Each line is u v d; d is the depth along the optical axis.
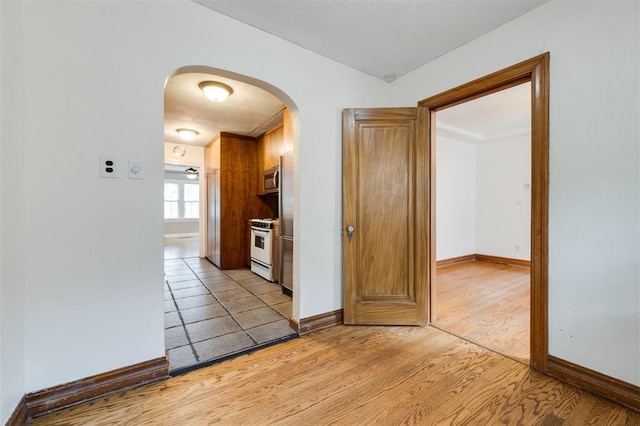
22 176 1.27
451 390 1.53
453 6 1.73
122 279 1.53
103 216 1.48
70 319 1.40
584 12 1.52
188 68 1.74
